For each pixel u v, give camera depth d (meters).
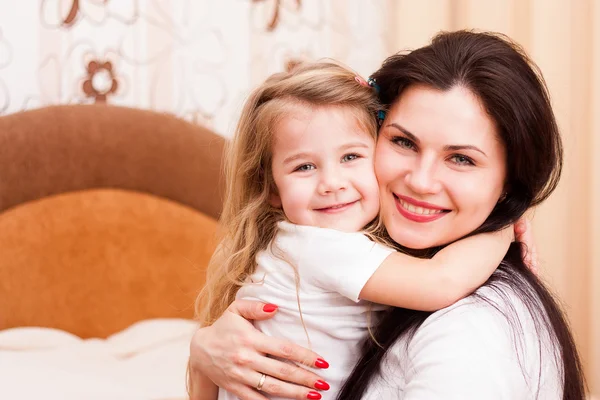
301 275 1.07
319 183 1.09
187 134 2.51
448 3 2.60
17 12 2.37
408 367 0.96
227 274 1.22
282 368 1.06
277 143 1.13
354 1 2.66
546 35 2.33
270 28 2.59
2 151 2.33
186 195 2.53
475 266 0.99
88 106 2.44
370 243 1.04
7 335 2.12
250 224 1.20
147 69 2.50
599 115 2.25
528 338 0.97
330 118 1.09
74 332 2.42
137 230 2.48
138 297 2.48
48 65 2.41
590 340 2.30
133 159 2.48
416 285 0.97
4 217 2.35
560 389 1.02
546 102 1.00
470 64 0.98
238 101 2.41
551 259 2.34
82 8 2.42
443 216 1.02
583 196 2.34
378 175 1.07
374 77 1.13
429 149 1.00
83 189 2.45
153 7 2.49
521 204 1.05
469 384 0.86
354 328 1.07
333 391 1.07
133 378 1.93
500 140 0.99
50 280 2.39
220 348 1.11
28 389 1.78
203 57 2.54
